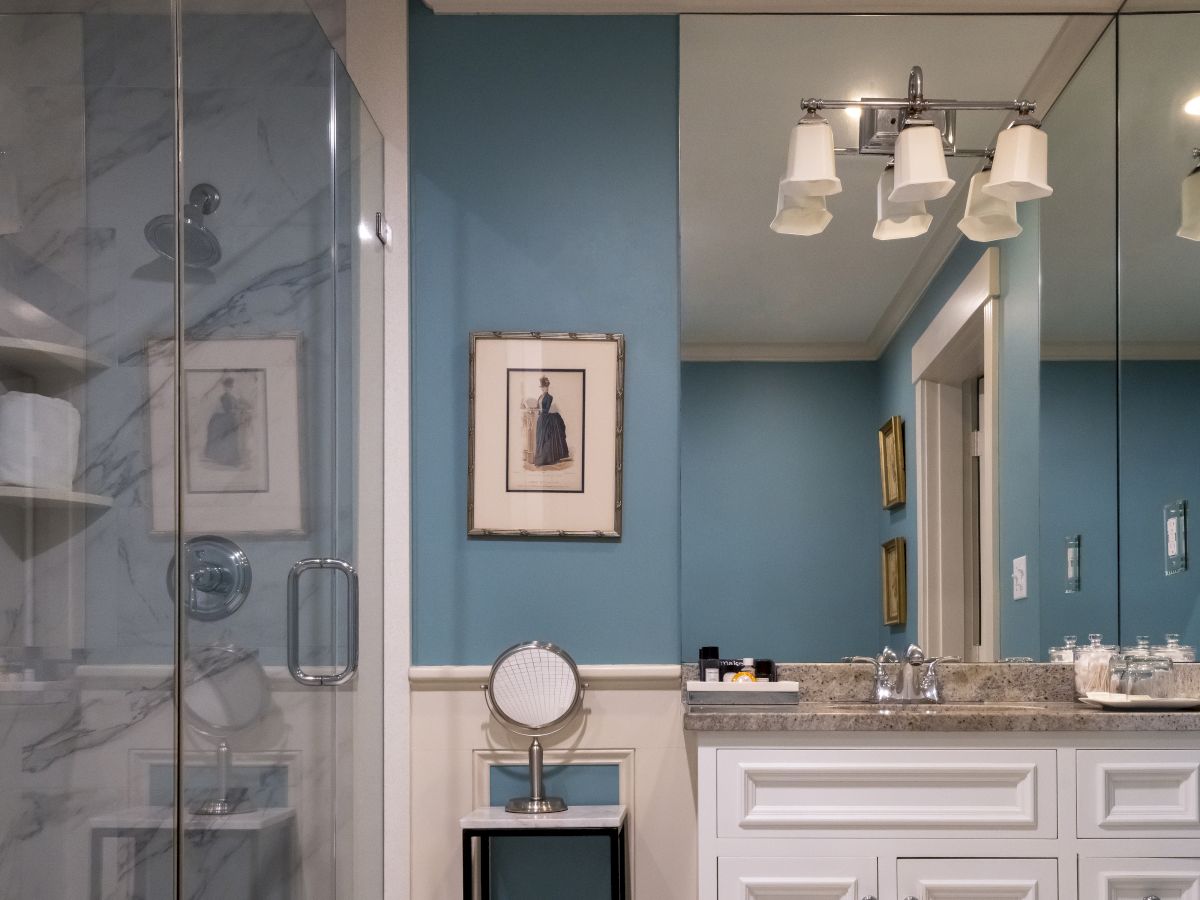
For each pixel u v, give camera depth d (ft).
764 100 10.13
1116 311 10.02
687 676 9.77
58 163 4.88
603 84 10.23
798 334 9.96
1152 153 10.12
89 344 4.99
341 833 7.97
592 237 10.12
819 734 8.21
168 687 5.49
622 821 9.11
